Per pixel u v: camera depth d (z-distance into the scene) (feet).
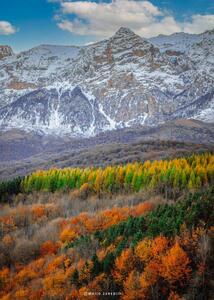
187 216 180.34
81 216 292.81
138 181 440.45
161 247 160.66
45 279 180.34
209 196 204.54
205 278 144.56
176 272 146.72
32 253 239.91
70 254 211.00
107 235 214.07
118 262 162.91
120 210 300.20
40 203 408.87
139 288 148.66
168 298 141.08
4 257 234.17
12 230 302.86
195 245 157.79
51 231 274.98
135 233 190.39
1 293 193.88
